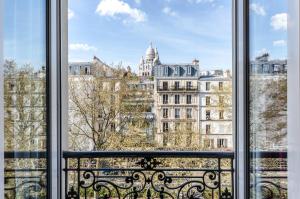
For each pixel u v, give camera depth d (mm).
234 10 2615
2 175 1608
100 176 2957
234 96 2598
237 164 2527
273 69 1920
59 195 2709
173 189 2922
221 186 2873
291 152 1487
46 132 2533
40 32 2445
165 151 2916
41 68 2459
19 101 2068
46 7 2537
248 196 2342
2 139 1617
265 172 2088
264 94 2104
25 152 2162
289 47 1519
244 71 2400
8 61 1873
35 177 2338
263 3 2102
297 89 1417
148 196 2941
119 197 2939
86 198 2926
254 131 2299
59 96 2744
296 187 1430
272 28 1944
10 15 1906
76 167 3230
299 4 1405
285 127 1657
